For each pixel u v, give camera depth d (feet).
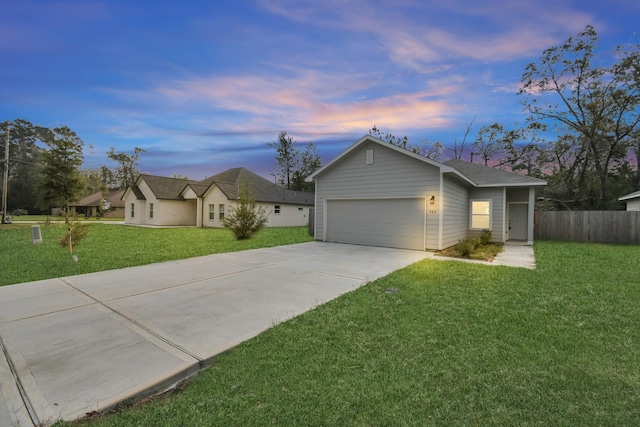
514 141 97.19
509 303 15.28
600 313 13.73
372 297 16.48
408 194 35.32
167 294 17.42
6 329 12.41
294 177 146.41
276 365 9.61
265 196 79.66
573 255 30.35
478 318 13.29
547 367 9.32
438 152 110.52
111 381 8.66
